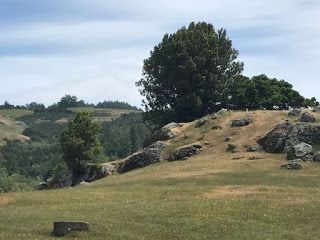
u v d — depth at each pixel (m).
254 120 98.19
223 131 97.62
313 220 38.75
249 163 75.69
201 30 125.12
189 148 91.62
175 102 124.06
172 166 83.25
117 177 84.12
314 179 61.12
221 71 125.88
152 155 94.81
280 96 123.06
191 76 120.25
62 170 106.94
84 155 101.12
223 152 88.25
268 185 58.16
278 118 96.75
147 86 126.56
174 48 120.75
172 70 121.00
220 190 55.66
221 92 123.19
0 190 139.38
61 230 35.16
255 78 127.81
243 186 57.91
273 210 42.09
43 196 55.09
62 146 102.38
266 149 84.94
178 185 61.38
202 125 103.94
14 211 45.31
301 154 75.31
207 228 36.28
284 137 83.25
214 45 123.56
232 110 118.56
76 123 102.81
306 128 82.62
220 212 41.50
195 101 118.56
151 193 54.94
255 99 123.25
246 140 90.12
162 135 105.44
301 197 48.78
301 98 126.00
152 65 124.62
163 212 41.91
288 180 61.03
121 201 50.22
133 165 96.50
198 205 44.84
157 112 125.50
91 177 100.00
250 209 42.47
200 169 75.06
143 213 41.78
